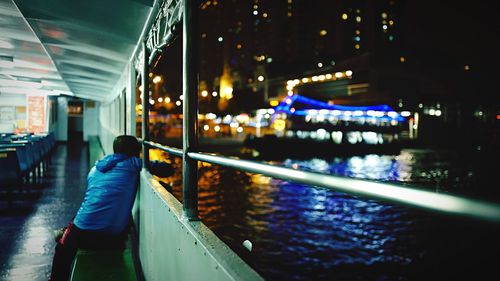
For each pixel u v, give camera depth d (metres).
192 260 1.89
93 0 3.98
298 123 48.66
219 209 15.26
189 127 2.29
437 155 36.94
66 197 8.48
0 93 17.08
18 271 4.24
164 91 50.31
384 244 12.23
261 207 15.88
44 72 10.81
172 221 2.46
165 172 4.89
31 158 9.30
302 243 11.89
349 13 144.00
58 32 5.82
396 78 50.75
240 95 60.94
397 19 142.38
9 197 7.19
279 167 1.20
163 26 3.35
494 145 46.38
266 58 143.38
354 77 50.94
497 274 9.99
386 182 0.74
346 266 10.40
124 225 4.21
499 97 52.50
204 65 132.12
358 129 47.88
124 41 5.54
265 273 9.94
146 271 3.77
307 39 148.75
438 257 11.14
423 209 0.61
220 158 1.68
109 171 4.23
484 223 0.50
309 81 53.19
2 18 5.39
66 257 3.93
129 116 6.49
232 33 157.62
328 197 18.75
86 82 12.37
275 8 154.38
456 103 52.94
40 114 17.62
